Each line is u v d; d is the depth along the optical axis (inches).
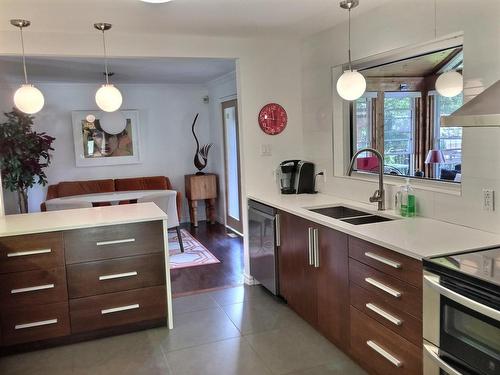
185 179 288.8
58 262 115.8
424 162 116.2
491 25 87.2
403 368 85.3
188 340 119.3
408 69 119.1
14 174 215.6
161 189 273.4
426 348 75.5
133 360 110.0
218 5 112.3
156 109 283.6
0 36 127.3
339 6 117.4
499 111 66.5
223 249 219.6
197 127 294.2
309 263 120.8
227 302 145.6
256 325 127.0
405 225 101.3
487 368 62.9
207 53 149.9
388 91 128.2
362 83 111.5
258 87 157.6
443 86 107.7
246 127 157.8
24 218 126.4
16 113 218.2
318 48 149.7
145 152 283.1
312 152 159.8
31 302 114.6
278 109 161.2
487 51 88.5
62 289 116.8
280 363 105.7
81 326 119.6
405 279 82.7
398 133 125.6
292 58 161.0
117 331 124.6
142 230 122.7
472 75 92.6
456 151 104.8
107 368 106.7
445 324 71.0
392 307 87.3
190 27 134.1
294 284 131.4
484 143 91.0
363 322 98.0
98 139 271.4
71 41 134.1
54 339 118.6
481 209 93.0
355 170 145.8
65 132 265.0
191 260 200.2
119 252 121.0
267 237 144.9
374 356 95.0
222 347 114.7
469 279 65.1
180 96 288.2
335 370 101.7
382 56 123.6
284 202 140.3
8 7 107.4
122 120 265.9
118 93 128.7
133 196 221.8
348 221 118.2
